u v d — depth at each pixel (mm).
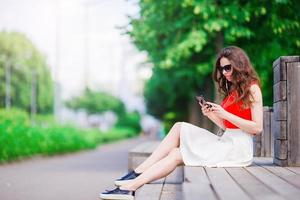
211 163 6195
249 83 6176
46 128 23766
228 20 14430
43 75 80938
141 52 19875
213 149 6266
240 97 6148
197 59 19312
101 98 82875
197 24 16125
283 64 6555
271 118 8859
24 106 77688
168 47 16891
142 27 17000
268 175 5492
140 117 97688
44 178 11383
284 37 14734
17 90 76625
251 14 14523
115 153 25219
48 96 82062
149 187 6145
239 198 4035
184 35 16594
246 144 6324
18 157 17266
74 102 83375
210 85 23875
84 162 17453
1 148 15805
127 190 5875
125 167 14961
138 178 6051
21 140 17984
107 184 10195
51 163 16766
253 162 7297
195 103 31688
